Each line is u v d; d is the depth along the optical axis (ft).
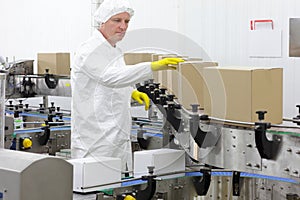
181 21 14.14
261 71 7.24
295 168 6.68
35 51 18.88
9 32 19.80
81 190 6.89
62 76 13.76
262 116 6.98
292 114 11.89
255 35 12.42
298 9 11.64
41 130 11.34
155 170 7.60
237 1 12.76
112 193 6.91
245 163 7.22
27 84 14.28
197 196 8.10
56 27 18.06
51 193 5.05
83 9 17.10
